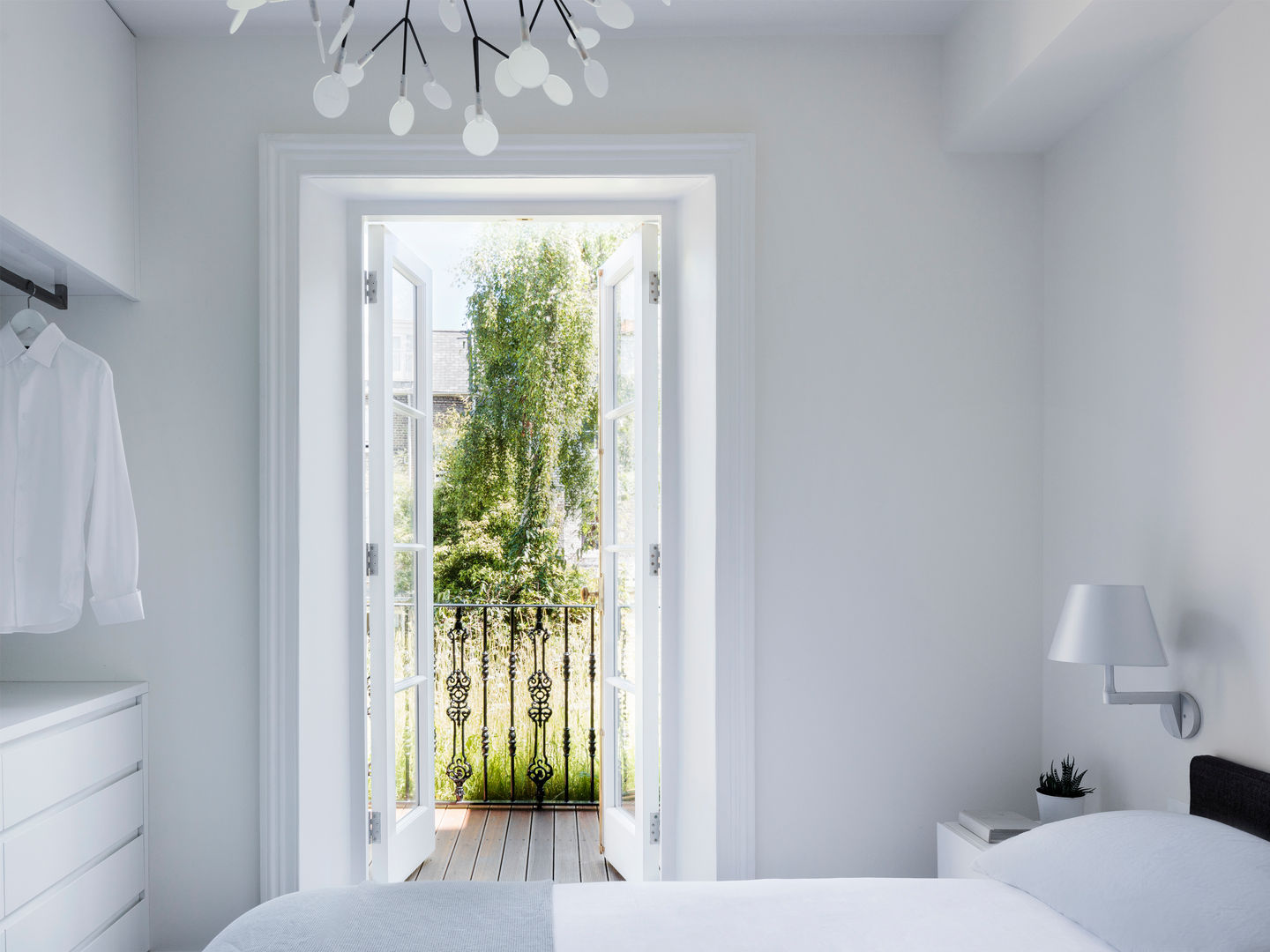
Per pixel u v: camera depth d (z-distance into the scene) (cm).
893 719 268
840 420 269
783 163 270
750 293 266
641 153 266
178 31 263
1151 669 220
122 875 246
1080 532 252
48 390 233
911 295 271
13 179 203
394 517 318
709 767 270
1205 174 201
